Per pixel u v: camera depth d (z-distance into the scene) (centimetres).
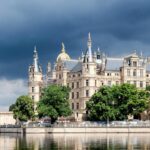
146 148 8506
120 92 17862
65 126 16812
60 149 8350
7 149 8356
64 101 17462
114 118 17400
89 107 17938
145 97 18412
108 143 10056
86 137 13188
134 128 16838
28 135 15050
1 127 17662
